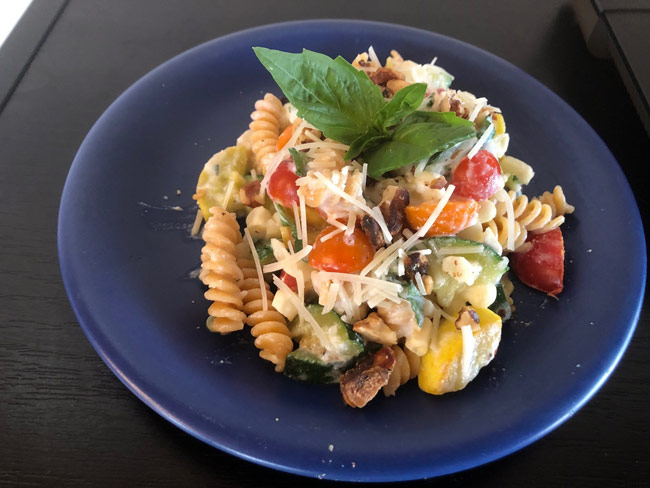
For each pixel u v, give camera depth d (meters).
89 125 0.30
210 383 0.19
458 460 0.18
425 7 0.38
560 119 0.29
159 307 0.22
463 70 0.31
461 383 0.20
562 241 0.24
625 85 0.31
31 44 0.33
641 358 0.22
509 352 0.21
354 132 0.21
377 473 0.17
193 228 0.25
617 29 0.32
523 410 0.19
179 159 0.27
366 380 0.19
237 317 0.21
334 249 0.20
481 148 0.22
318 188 0.19
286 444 0.18
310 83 0.21
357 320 0.21
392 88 0.24
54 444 0.19
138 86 0.28
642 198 0.28
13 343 0.21
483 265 0.21
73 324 0.22
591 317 0.22
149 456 0.19
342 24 0.32
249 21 0.37
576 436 0.20
